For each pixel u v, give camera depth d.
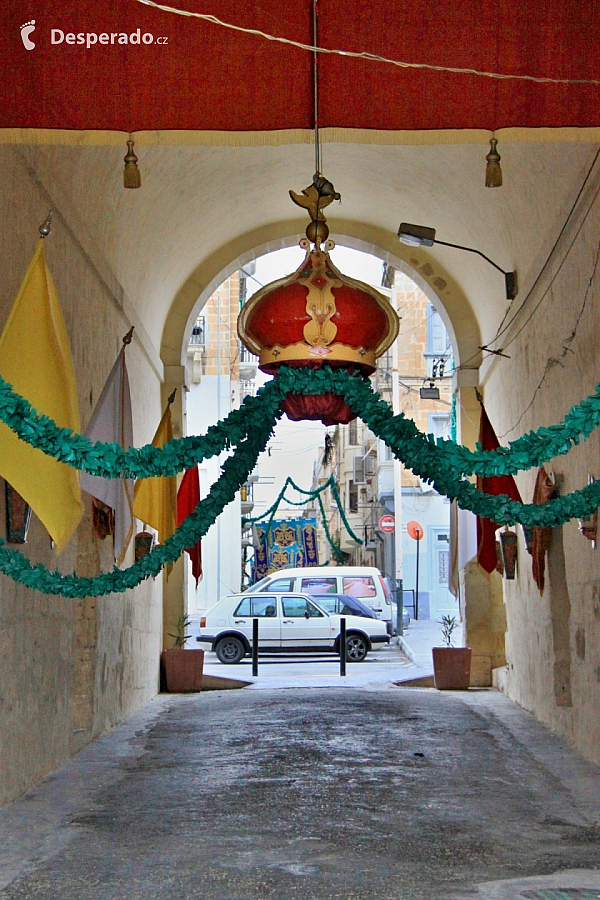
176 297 14.20
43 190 7.25
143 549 11.33
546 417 9.58
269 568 31.16
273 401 5.34
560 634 9.14
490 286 12.55
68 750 8.03
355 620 20.28
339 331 5.18
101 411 8.30
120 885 4.64
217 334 26.58
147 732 9.51
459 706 11.22
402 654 21.36
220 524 27.05
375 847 5.29
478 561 11.57
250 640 20.19
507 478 10.63
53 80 5.23
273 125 5.41
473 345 14.02
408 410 29.42
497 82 5.32
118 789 6.84
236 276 26.77
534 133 5.44
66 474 5.86
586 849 5.28
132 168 5.41
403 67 5.26
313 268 5.26
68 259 8.10
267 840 5.45
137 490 10.05
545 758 7.95
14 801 6.43
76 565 8.77
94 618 8.90
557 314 8.98
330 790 6.75
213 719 10.33
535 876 4.72
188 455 5.32
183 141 5.41
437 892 4.44
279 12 5.13
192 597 26.81
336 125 5.42
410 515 29.95
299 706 11.10
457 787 6.85
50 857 5.15
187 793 6.70
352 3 5.13
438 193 12.09
